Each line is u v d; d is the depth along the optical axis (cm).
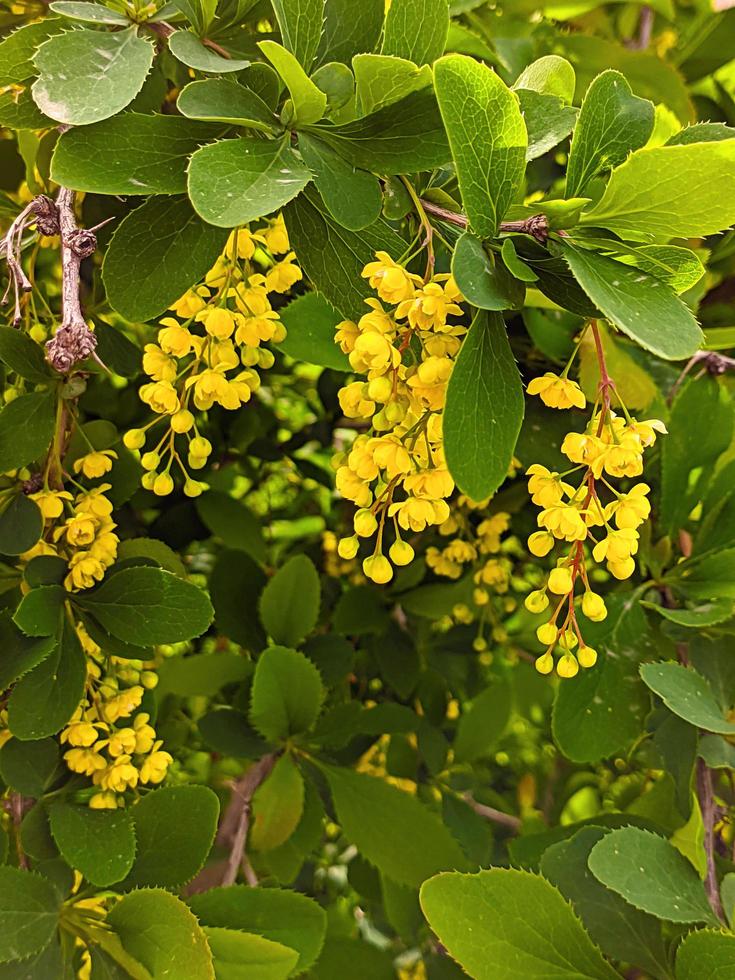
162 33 21
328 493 45
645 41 38
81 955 26
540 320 28
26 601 20
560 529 17
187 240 19
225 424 37
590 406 28
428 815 30
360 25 20
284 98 20
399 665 37
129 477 25
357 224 17
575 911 22
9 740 23
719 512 28
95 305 26
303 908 24
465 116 15
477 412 15
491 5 35
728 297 36
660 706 27
